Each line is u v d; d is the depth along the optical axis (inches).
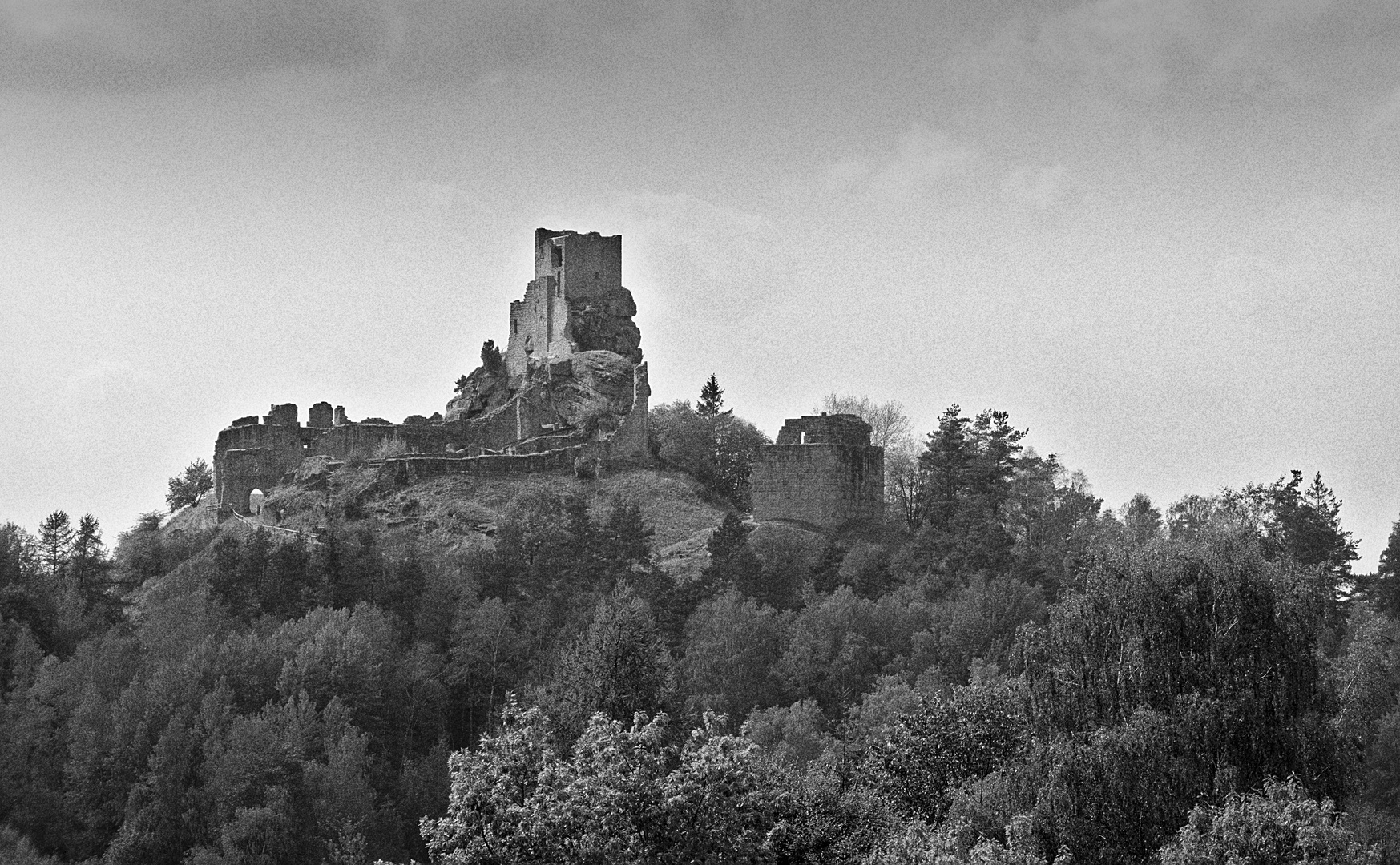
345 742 4940.9
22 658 5748.0
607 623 4439.0
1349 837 2448.3
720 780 2410.2
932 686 5103.3
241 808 4680.1
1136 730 2723.9
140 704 5295.3
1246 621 2874.0
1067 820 2704.2
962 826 2723.9
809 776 2957.7
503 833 2308.1
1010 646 5551.2
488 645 6077.8
